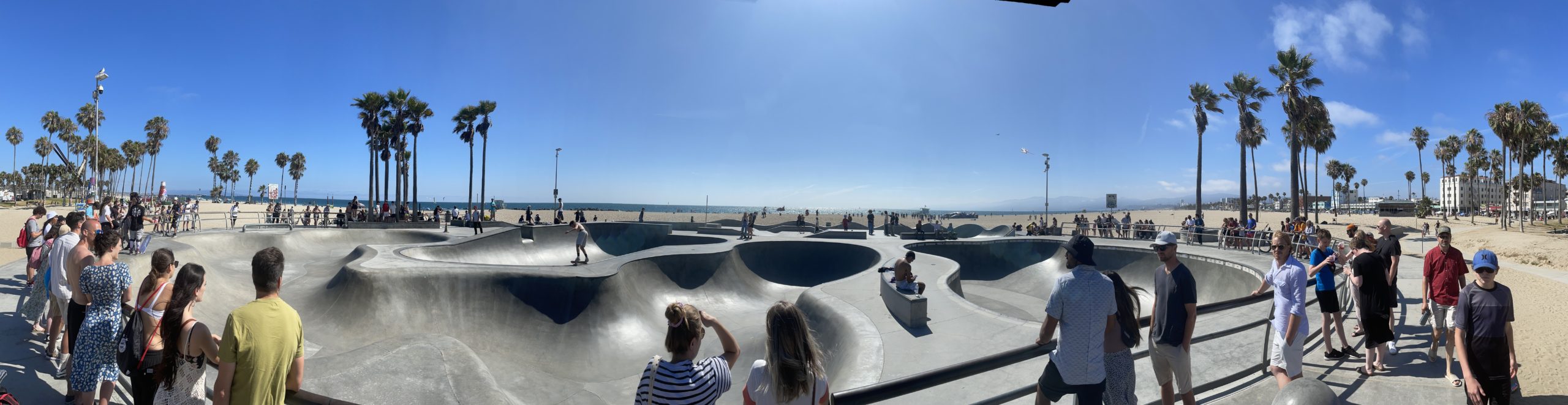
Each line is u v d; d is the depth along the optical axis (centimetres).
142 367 381
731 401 980
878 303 1233
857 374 816
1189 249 2250
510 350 1267
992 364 321
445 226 3247
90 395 448
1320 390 201
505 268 1446
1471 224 6556
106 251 462
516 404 807
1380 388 536
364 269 1336
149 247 1354
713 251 1931
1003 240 2431
